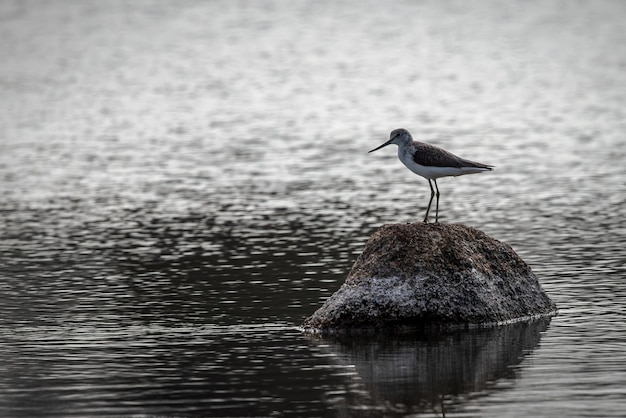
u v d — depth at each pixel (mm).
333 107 51531
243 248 26781
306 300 21844
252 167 38156
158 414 15195
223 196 33469
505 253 20281
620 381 16188
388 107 51312
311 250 26438
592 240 26984
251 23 78375
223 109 51219
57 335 19531
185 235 28391
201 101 53344
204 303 21750
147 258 25906
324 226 29188
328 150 41344
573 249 26016
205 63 64500
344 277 23688
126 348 18609
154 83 58469
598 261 24750
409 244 19438
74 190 34594
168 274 24297
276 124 47281
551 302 20516
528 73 60531
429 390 16078
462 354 17906
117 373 17141
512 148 41125
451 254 19438
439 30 75312
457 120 47719
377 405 15453
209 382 16625
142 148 41969
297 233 28375
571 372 16734
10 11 82000
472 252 19734
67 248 27109
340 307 19344
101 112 50281
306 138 43938
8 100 53156
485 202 32062
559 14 81250
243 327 19922
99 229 29266
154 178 36438
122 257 26047
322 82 58656
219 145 42562
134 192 34219
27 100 53156
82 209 31875
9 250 26953
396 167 37969
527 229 28422
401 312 19125
